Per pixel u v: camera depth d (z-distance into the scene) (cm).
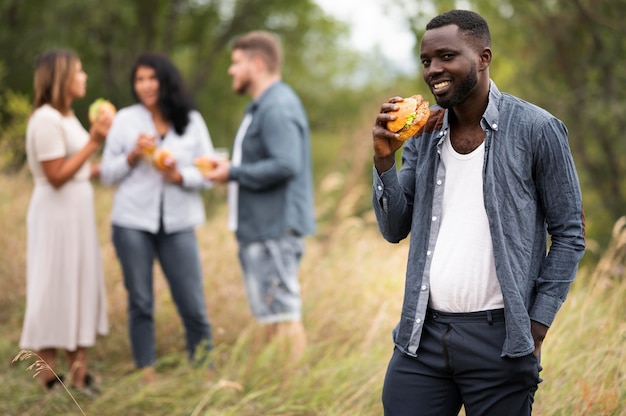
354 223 730
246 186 490
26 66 1539
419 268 257
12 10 1561
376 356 440
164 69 484
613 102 1062
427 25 246
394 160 260
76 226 464
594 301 441
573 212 245
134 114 489
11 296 573
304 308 556
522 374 246
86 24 1544
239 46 506
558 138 243
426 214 256
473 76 241
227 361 499
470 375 252
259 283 497
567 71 1152
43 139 449
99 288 475
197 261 494
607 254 475
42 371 454
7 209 679
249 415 417
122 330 549
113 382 481
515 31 1165
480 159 248
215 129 2075
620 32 1089
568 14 1119
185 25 2047
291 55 2134
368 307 527
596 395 344
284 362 468
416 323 257
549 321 245
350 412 386
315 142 2038
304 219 502
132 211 477
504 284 242
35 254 463
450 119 254
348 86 2158
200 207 499
